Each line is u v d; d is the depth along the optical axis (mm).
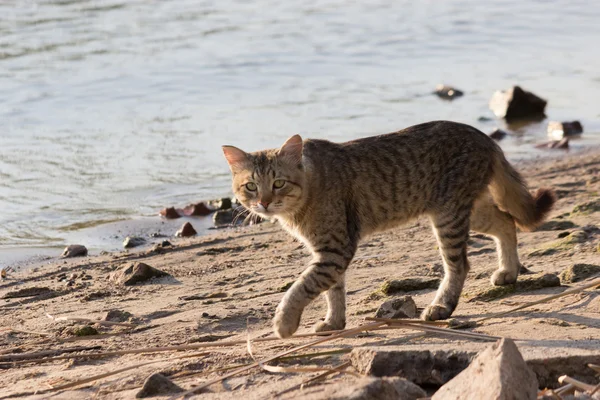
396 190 11406
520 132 25438
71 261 16000
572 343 8734
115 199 19531
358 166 11234
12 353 10656
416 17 40219
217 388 8383
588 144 24078
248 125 24188
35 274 15125
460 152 11547
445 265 11578
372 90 28281
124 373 9258
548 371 8008
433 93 28266
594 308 10359
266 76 29562
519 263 12219
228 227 18406
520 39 36281
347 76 29938
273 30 36344
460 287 11359
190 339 10742
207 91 27703
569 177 20547
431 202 11586
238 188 11445
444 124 11812
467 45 35219
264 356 9477
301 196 10891
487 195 11953
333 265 10734
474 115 26516
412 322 10023
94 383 9016
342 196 11062
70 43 32531
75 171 20906
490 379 7070
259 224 18609
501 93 26891
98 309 12672
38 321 12180
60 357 10281
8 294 13750
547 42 35656
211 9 39750
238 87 28266
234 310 12070
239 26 36719
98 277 14758
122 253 16406
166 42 33344
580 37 36500
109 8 38750
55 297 13648
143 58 31062
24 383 9336
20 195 19500
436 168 11531
